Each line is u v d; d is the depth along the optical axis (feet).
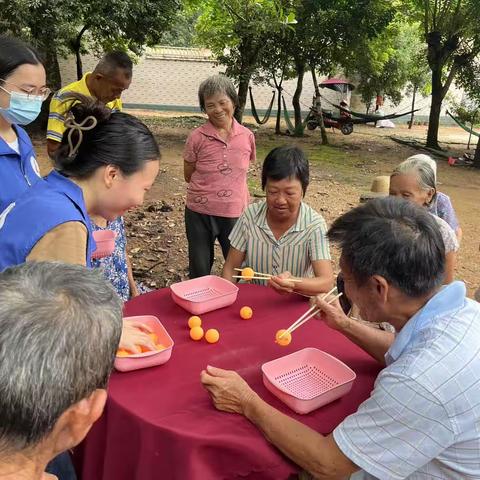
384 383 4.31
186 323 6.85
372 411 4.35
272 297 7.77
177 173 28.02
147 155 5.36
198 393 5.35
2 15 27.48
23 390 2.52
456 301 4.48
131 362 5.55
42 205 4.96
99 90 11.02
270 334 6.68
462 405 4.10
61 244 4.89
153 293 7.70
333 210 23.50
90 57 59.82
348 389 5.46
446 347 4.20
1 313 2.61
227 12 38.88
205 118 55.72
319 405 5.25
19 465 2.75
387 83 58.13
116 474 5.18
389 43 47.60
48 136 10.28
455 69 42.22
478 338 4.28
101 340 2.81
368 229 4.41
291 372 5.83
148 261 16.20
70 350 2.65
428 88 61.00
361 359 6.25
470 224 22.61
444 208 10.17
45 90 7.83
